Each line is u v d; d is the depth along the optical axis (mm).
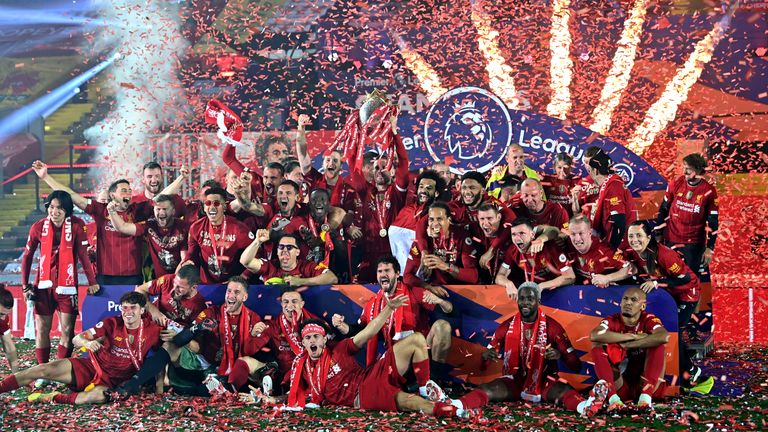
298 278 8039
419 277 8023
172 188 9102
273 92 13523
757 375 8305
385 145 8758
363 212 8945
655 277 7668
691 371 7586
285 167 9195
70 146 16203
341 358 7328
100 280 9203
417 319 7664
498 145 10344
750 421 6414
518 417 6684
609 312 7340
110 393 7672
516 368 7270
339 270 8609
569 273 7527
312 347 7297
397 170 8875
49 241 9000
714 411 6734
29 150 18562
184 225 8859
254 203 8734
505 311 7652
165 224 8711
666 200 9148
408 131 10523
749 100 12305
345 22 13188
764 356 9477
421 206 8328
